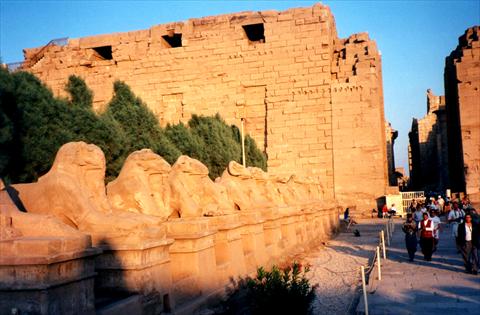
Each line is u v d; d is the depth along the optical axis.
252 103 43.44
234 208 14.15
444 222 30.14
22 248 5.64
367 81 40.41
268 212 15.83
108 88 45.47
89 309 6.21
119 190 9.71
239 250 12.37
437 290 12.38
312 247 21.28
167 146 27.44
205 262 9.98
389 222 27.72
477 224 14.39
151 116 27.44
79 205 7.78
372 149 39.78
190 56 44.62
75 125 20.69
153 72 45.25
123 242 7.55
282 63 42.59
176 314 8.30
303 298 9.21
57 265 5.69
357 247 22.23
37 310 5.46
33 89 19.52
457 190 43.00
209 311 9.26
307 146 41.19
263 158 40.34
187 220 9.98
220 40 44.19
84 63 46.09
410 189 76.38
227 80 43.72
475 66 40.06
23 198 8.16
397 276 14.45
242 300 10.86
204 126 34.97
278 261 15.50
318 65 41.78
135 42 45.94
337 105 40.91
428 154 66.56
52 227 6.20
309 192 26.66
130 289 7.43
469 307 10.62
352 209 39.28
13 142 18.16
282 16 43.03
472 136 39.47
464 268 15.41
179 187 10.73
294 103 41.91
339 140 40.50
